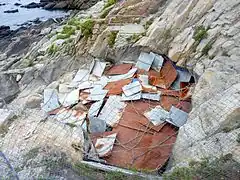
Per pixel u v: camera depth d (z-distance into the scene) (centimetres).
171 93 1625
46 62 2116
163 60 1789
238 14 1588
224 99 1289
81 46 2072
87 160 1264
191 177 1027
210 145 1140
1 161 1173
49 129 1339
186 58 1656
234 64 1445
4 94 2041
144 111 1542
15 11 3900
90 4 3734
